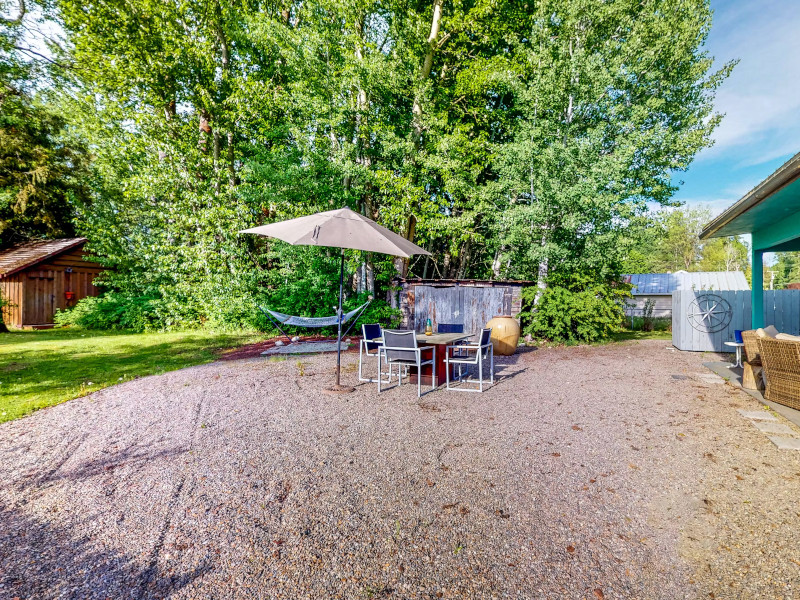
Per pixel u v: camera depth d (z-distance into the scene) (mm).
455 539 2393
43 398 5477
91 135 14859
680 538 2424
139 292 15719
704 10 13305
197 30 13891
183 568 2137
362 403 5371
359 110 13469
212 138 15344
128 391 5922
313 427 4363
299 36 12609
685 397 5789
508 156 12531
